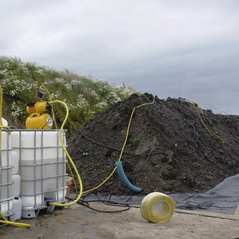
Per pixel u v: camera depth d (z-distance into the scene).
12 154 4.21
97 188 6.68
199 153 8.14
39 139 4.50
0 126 3.95
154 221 4.54
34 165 4.41
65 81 14.40
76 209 5.03
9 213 4.07
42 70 14.37
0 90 4.13
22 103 11.88
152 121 8.03
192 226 4.45
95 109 13.53
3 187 4.00
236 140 11.03
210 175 7.38
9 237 3.69
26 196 4.40
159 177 6.74
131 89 17.36
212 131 10.00
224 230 4.30
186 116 9.94
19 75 13.11
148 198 4.55
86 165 7.55
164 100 10.45
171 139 7.80
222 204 5.70
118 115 8.59
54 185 4.72
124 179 6.30
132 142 7.66
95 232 3.97
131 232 4.04
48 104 5.02
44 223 4.21
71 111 12.45
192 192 6.51
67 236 3.79
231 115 13.57
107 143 7.94
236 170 8.48
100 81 15.61
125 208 5.35
